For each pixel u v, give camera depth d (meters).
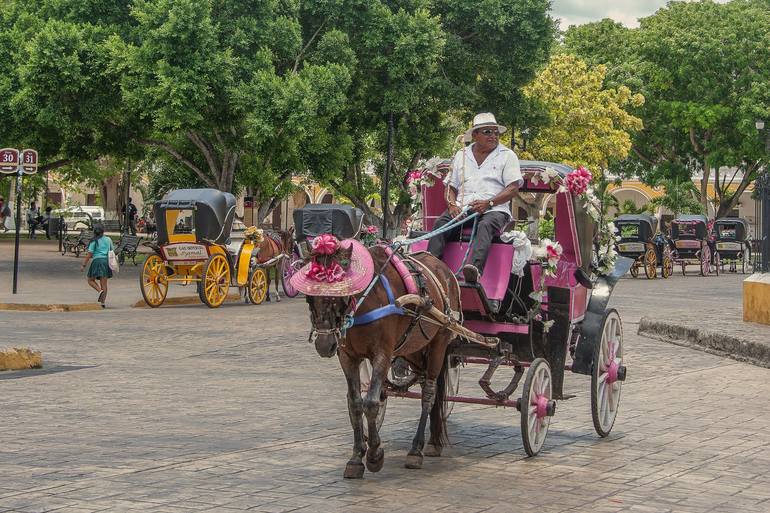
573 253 10.46
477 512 7.39
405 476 8.52
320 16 37.69
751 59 59.41
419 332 8.72
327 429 10.43
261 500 7.60
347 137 38.03
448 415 11.10
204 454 9.15
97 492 7.74
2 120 35.97
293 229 36.34
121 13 35.03
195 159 39.44
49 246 49.78
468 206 9.67
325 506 7.48
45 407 11.71
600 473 8.74
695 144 62.47
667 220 61.69
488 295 9.52
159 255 25.95
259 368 15.32
